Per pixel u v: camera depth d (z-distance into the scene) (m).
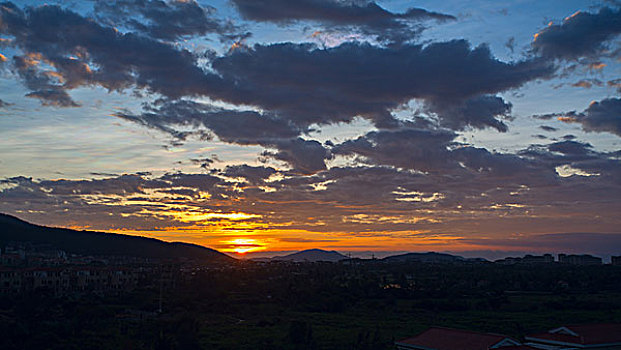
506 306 161.12
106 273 173.00
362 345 91.88
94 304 129.88
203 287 171.50
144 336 91.88
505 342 66.06
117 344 84.94
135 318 114.56
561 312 148.00
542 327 117.75
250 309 143.25
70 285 158.12
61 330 91.50
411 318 134.75
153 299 144.12
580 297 185.50
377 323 123.19
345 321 126.56
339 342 95.19
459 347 65.88
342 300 158.62
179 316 121.44
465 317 137.50
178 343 85.56
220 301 150.38
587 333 69.75
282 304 156.00
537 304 164.88
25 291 138.38
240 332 104.25
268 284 199.50
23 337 85.88
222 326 112.94
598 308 156.12
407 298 179.62
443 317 137.50
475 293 191.62
